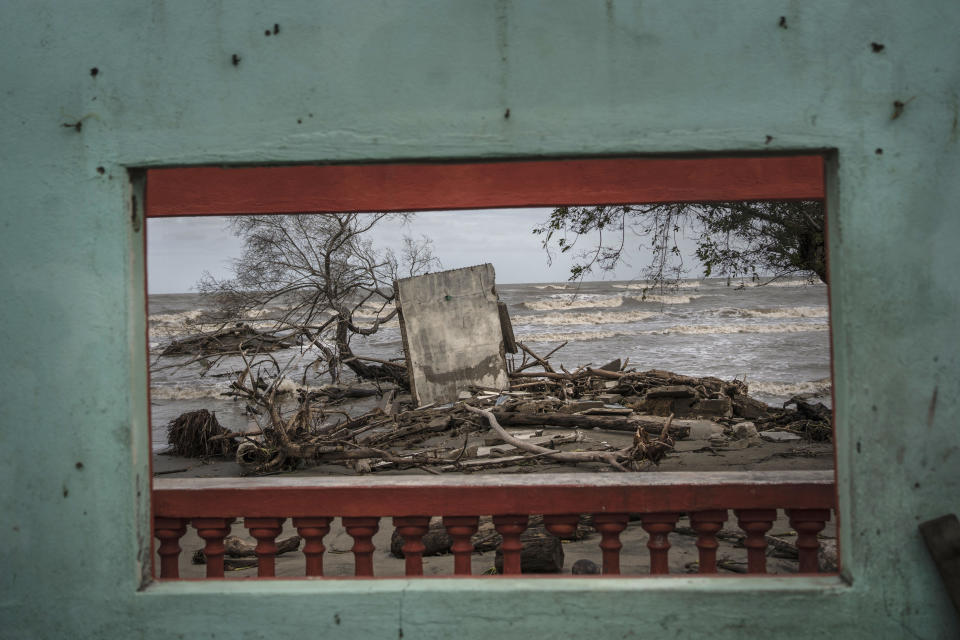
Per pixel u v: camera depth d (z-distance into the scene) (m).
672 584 2.73
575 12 2.66
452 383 15.23
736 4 2.64
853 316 2.60
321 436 11.32
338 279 18.38
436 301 15.34
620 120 2.66
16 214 2.70
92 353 2.71
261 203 4.02
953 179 2.59
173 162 2.70
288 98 2.70
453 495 3.61
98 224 2.70
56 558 2.73
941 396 2.60
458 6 2.68
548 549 4.75
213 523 3.71
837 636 2.66
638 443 9.08
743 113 2.64
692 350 29.56
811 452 9.93
